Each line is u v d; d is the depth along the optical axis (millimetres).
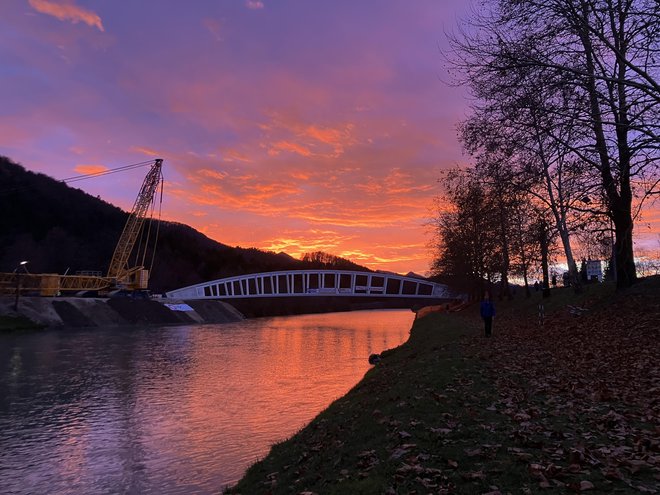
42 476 12945
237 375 30672
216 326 87438
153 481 12336
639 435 6441
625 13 12430
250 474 9531
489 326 23344
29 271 136375
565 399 9109
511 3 12008
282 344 52219
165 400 23094
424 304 188000
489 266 51438
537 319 29312
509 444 6684
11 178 176750
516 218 33250
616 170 13203
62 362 37062
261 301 160250
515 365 13898
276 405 21375
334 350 45750
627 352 13438
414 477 5949
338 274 156875
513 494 4969
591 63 12867
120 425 18422
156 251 190875
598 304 24281
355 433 9328
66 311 76562
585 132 12961
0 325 63844
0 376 30609
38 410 21234
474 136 14672
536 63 11648
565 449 6137
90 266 160500
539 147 13914
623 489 4770
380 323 97812
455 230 58156
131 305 90188
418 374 14984
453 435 7426
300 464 8797
